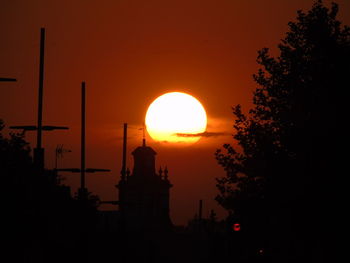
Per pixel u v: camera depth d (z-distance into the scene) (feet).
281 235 371.15
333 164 346.95
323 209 345.51
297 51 376.07
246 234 380.58
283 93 377.30
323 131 353.31
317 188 347.56
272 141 373.61
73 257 563.89
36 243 451.53
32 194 422.41
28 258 441.68
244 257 390.42
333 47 370.12
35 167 425.28
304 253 359.05
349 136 349.61
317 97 363.35
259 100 381.60
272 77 380.58
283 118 371.76
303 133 358.64
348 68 365.81
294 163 362.53
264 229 376.89
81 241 567.18
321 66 368.48
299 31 378.94
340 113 354.74
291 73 374.84
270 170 367.66
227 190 387.75
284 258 371.56
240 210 378.32
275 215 367.66
